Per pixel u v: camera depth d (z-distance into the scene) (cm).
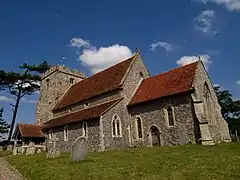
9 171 1808
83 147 1983
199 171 1269
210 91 2942
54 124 3703
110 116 2986
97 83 3838
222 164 1382
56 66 4719
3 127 4872
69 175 1413
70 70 4891
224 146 2100
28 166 1884
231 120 5600
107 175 1330
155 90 3094
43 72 5147
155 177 1223
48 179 1382
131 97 3300
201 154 1777
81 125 3183
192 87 2647
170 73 3200
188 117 2616
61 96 4600
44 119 4609
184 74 2961
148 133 2948
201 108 2547
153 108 2952
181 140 2625
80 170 1514
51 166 1769
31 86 5156
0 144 4956
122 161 1742
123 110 3144
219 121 2933
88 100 3638
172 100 2784
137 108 3123
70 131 3359
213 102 2942
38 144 4322
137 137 3066
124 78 3300
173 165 1464
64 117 3828
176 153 1916
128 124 3142
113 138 2931
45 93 4794
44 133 4072
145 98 3073
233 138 3878
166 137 2762
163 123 2817
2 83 4953
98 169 1500
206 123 2448
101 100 3438
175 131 2694
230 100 5428
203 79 2889
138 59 3597
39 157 2542
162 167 1434
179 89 2769
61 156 2439
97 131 2908
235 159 1495
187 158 1656
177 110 2720
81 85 4312
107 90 3356
